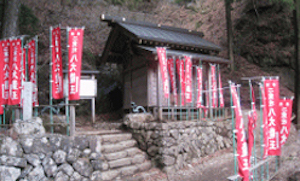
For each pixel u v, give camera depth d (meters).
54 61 5.08
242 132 3.38
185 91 6.96
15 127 4.16
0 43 5.24
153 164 5.65
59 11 13.60
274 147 4.27
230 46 13.02
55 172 4.14
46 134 4.34
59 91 5.02
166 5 19.69
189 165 5.80
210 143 6.86
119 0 17.38
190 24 17.86
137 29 8.24
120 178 4.88
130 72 9.12
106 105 10.31
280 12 12.90
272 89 4.35
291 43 12.20
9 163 3.76
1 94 5.12
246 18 14.29
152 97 7.70
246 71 12.80
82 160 4.46
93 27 14.08
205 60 8.11
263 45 13.15
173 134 5.81
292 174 4.87
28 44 5.74
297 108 8.84
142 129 6.20
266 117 4.21
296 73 8.98
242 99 10.73
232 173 5.26
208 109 8.33
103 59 9.69
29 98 4.64
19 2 8.50
